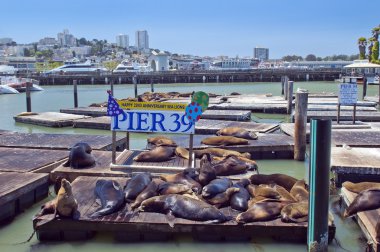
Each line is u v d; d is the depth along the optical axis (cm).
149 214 626
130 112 834
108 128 1709
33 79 5559
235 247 595
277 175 761
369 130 1363
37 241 621
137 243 610
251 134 1223
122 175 821
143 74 6269
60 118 1891
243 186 712
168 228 599
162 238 609
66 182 606
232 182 732
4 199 684
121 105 834
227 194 656
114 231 607
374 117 1758
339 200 783
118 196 654
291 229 592
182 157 923
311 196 548
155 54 9631
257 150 1133
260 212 605
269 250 586
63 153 1022
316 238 553
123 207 649
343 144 1118
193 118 823
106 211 623
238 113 1942
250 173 835
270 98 2772
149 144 1080
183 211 614
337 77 6362
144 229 602
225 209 646
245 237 603
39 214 627
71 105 3056
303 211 609
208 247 597
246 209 635
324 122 527
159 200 633
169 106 826
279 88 5003
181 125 828
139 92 4366
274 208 615
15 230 669
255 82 6481
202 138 1240
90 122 1762
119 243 610
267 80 6450
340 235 648
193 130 826
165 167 833
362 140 1183
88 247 601
